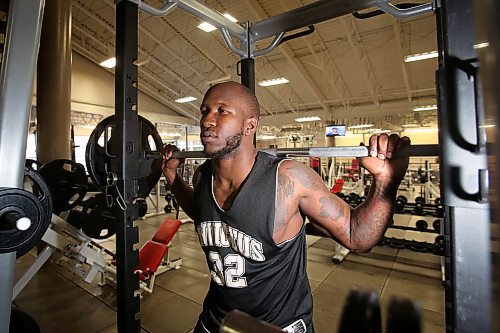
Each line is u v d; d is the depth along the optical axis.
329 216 0.82
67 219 2.53
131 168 1.06
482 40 0.33
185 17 6.80
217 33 7.36
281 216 0.79
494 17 0.31
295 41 7.18
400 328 0.48
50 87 3.58
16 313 1.06
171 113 11.99
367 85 8.80
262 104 11.22
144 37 7.69
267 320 0.83
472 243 0.49
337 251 3.32
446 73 0.49
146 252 2.69
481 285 0.48
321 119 11.23
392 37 6.66
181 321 2.21
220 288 0.87
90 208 2.40
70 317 2.26
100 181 1.24
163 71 9.41
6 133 0.60
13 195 0.61
